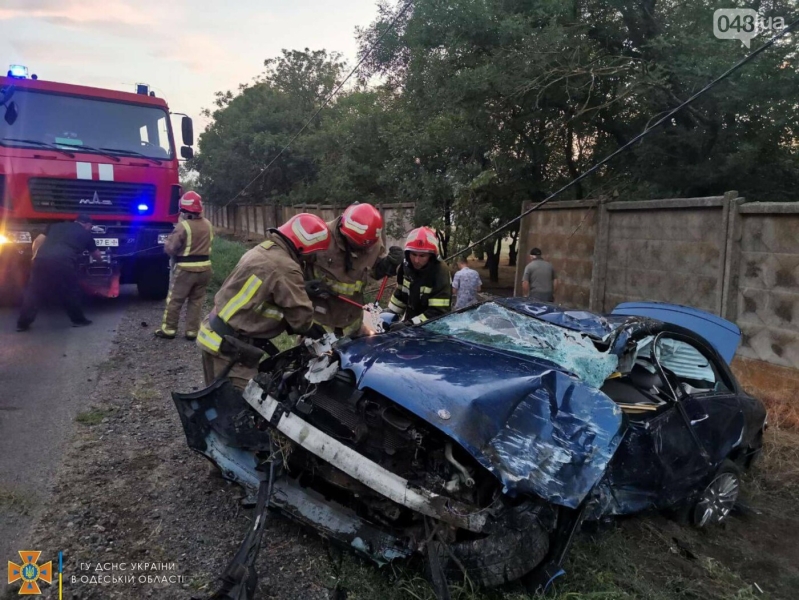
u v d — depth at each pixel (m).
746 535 3.97
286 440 3.05
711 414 3.92
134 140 8.36
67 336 6.98
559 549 2.73
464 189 11.06
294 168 26.44
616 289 8.05
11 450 3.92
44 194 7.61
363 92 20.39
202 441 3.35
